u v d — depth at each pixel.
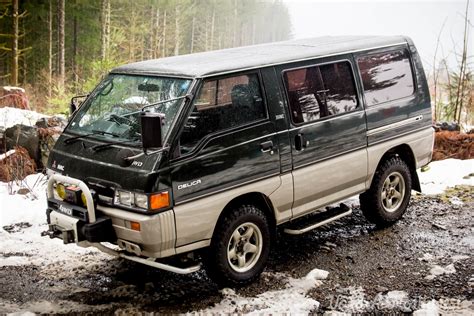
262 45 6.73
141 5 28.61
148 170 4.68
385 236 6.65
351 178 6.27
